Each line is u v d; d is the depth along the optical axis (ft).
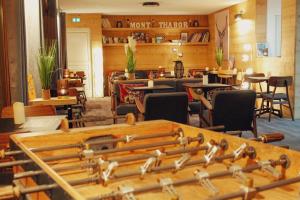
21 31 13.76
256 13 28.17
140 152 6.66
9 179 6.30
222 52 35.01
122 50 38.63
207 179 4.36
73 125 14.43
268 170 4.94
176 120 15.10
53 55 17.60
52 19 23.48
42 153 6.07
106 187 4.83
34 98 15.69
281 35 25.05
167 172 5.43
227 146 6.05
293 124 21.58
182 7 33.50
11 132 8.58
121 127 7.05
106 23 37.58
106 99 35.17
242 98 14.87
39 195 4.31
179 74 24.80
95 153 5.95
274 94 22.98
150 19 38.83
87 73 37.17
